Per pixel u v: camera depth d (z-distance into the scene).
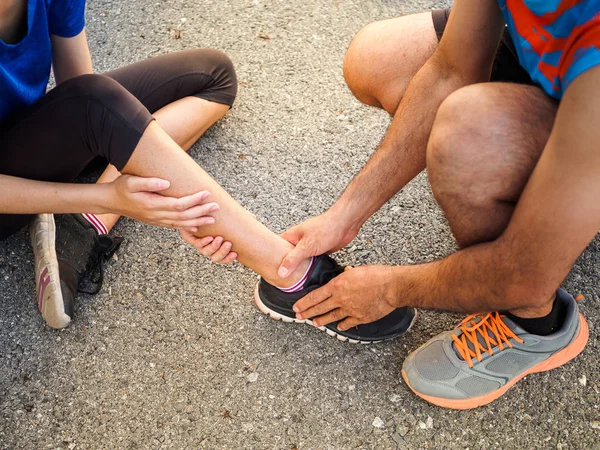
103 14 2.22
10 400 1.39
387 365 1.44
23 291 1.56
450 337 1.37
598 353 1.45
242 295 1.56
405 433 1.34
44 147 1.29
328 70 2.05
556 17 0.89
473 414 1.37
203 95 1.75
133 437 1.34
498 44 1.24
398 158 1.34
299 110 1.94
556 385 1.40
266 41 2.13
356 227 1.43
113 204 1.29
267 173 1.79
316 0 2.25
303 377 1.42
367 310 1.33
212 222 1.27
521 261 0.94
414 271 1.20
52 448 1.32
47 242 1.45
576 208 0.84
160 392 1.40
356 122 1.91
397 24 1.52
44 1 1.29
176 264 1.62
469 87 1.05
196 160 1.81
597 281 1.57
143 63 1.69
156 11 2.23
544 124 1.00
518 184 1.02
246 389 1.41
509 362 1.33
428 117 1.30
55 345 1.48
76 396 1.40
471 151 1.02
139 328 1.50
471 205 1.07
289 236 1.44
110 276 1.59
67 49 1.49
